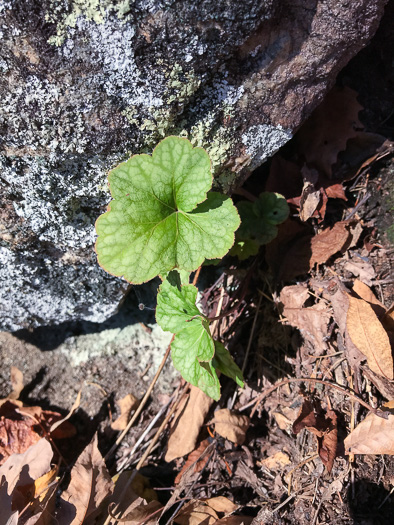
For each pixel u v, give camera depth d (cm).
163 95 20
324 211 28
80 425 31
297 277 29
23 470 26
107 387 32
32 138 20
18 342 33
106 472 25
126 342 33
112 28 17
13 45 17
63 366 33
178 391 30
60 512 24
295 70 21
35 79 18
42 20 17
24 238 23
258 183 31
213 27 18
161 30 18
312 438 25
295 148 30
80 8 17
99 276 26
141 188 20
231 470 26
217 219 22
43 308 28
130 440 29
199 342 23
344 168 29
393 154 29
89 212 23
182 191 21
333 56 22
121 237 20
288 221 29
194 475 26
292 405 26
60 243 24
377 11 21
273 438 27
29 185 21
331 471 24
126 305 32
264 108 22
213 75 20
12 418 30
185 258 21
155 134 21
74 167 21
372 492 23
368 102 30
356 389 25
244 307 30
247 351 29
